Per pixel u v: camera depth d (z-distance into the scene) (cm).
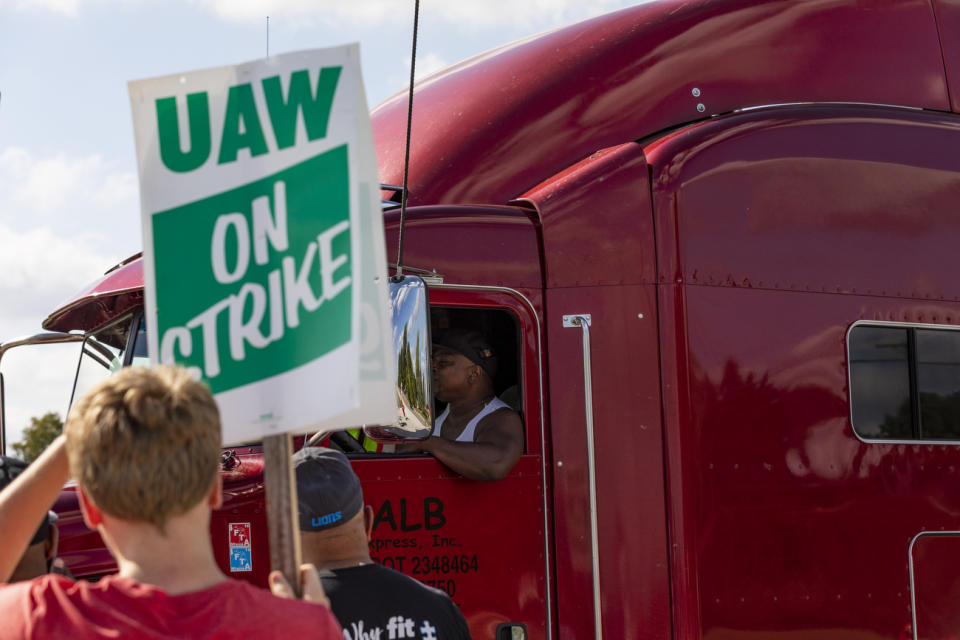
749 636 395
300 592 171
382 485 373
